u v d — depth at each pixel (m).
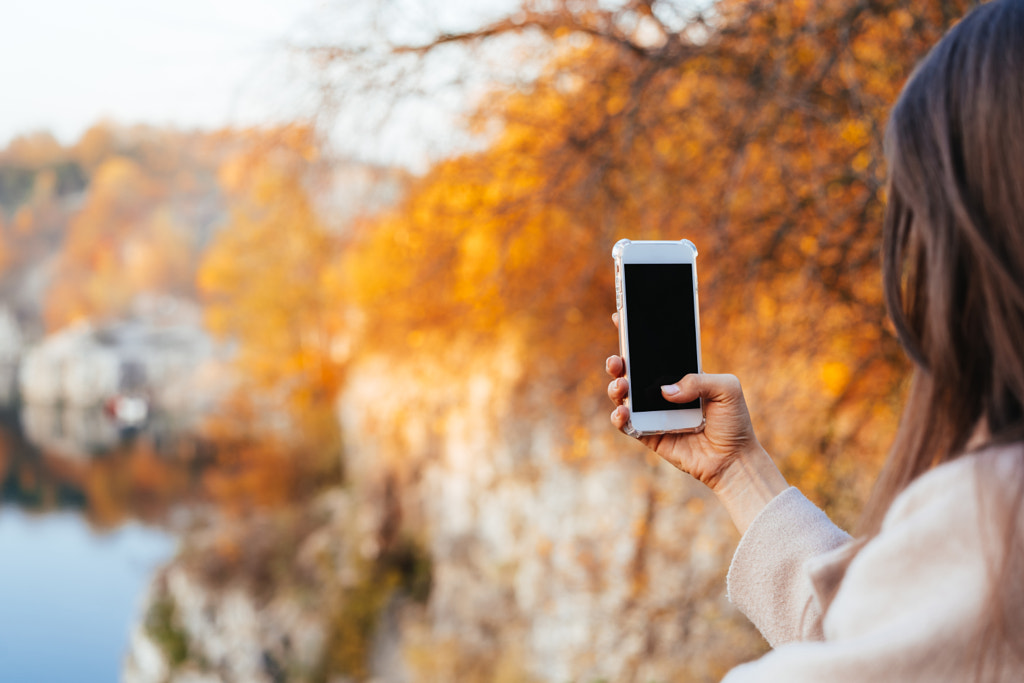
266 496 19.14
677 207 3.41
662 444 1.11
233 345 21.12
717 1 3.10
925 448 0.60
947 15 2.50
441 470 12.95
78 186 66.62
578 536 6.80
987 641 0.46
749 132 2.97
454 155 3.84
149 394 47.19
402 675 12.65
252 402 20.39
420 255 4.23
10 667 20.73
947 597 0.48
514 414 6.30
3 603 24.72
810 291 3.09
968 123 0.56
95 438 43.00
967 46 0.58
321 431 19.33
